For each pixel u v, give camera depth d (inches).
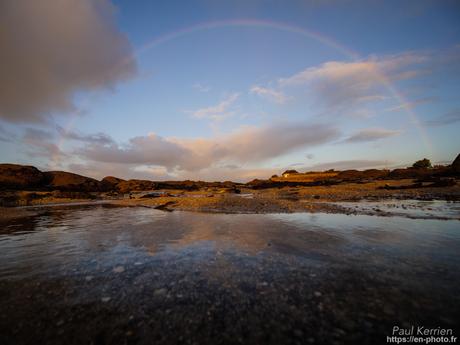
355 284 159.0
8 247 263.9
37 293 152.1
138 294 148.9
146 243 274.8
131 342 105.6
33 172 1395.2
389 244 255.3
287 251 235.1
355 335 108.5
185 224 397.7
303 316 122.9
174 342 104.9
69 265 203.3
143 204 816.3
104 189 1684.3
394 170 1963.6
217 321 119.3
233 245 259.1
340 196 968.3
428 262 199.8
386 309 128.7
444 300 137.6
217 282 164.7
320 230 331.6
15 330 114.3
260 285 159.0
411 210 509.0
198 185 2401.6
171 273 182.2
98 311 130.0
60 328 115.6
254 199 729.0
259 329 112.9
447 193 884.6
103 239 297.9
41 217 520.7
